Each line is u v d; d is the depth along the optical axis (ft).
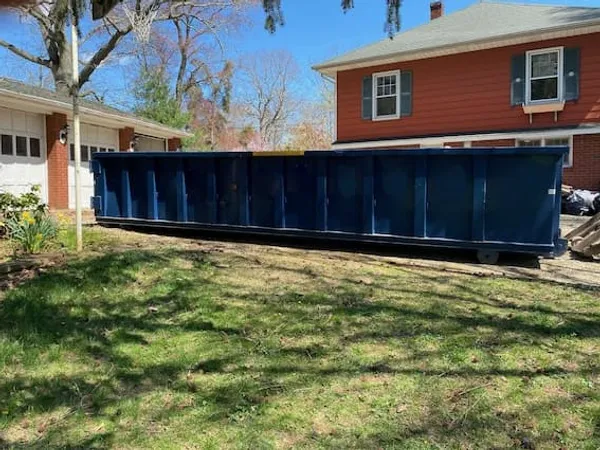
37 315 12.84
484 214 18.98
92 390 9.39
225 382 9.62
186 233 26.71
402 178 20.25
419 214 19.92
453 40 47.73
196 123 103.60
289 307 13.65
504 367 10.03
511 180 18.54
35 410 8.68
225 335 11.89
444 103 48.85
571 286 15.94
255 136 139.13
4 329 11.99
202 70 96.73
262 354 10.81
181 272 16.71
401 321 12.55
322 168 21.68
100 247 20.43
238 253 20.27
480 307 13.62
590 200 39.17
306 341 11.46
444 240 19.65
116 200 27.14
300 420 8.29
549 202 18.12
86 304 13.76
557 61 43.73
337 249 22.44
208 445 7.65
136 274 16.35
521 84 45.09
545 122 44.37
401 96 50.98
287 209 22.71
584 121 42.80
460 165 19.26
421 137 49.55
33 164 37.35
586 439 7.64
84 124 43.04
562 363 10.18
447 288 15.51
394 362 10.33
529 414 8.34
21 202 22.94
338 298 14.39
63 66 61.11
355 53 54.49
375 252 21.72
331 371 9.99
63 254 18.61
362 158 20.84
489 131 46.60
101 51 64.28
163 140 60.59
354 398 8.95
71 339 11.57
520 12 52.80
